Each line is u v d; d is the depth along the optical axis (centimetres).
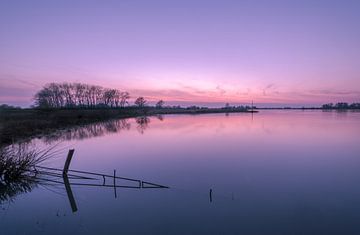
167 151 1881
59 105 8900
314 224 717
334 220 745
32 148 1834
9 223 691
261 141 2369
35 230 652
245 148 2003
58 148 1972
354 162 1505
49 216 742
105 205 834
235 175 1237
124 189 1005
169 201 879
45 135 2616
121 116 6988
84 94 9925
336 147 2042
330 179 1168
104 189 1001
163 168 1380
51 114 4631
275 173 1271
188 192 978
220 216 761
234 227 693
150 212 783
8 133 2175
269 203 872
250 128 3684
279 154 1752
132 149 1970
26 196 915
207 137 2672
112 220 723
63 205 830
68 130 3231
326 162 1520
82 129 3459
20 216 740
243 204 859
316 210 814
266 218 754
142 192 972
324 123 4634
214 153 1797
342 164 1464
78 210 790
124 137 2691
